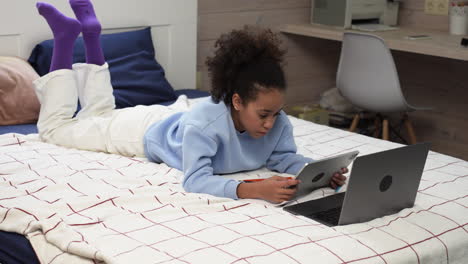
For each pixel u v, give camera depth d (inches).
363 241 52.2
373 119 145.6
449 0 133.0
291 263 46.9
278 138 73.0
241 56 64.3
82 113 86.7
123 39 109.2
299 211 60.2
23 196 61.9
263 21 138.9
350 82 119.6
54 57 82.8
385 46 109.3
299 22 145.2
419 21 140.6
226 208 59.3
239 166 70.6
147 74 109.8
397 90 112.7
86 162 73.7
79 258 50.3
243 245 49.7
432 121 143.2
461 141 137.6
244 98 63.7
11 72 93.4
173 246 49.7
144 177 68.4
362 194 55.6
